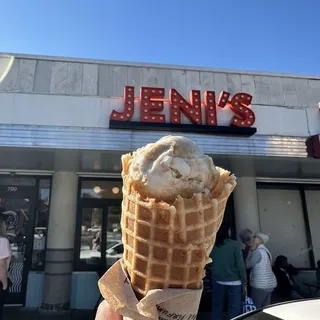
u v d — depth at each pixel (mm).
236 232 7645
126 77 6477
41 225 7242
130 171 1184
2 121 5375
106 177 7664
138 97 6113
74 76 6203
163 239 1127
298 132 6219
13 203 7238
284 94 6852
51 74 6102
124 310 1136
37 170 7328
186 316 1126
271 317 2252
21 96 5508
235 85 6820
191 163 1121
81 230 7352
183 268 1141
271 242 8070
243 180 7844
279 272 6762
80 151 5551
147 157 1146
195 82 6738
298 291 6855
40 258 7082
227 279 4977
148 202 1103
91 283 7078
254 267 5355
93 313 5984
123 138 5562
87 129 5523
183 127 5680
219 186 1197
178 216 1089
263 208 8258
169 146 1139
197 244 1129
